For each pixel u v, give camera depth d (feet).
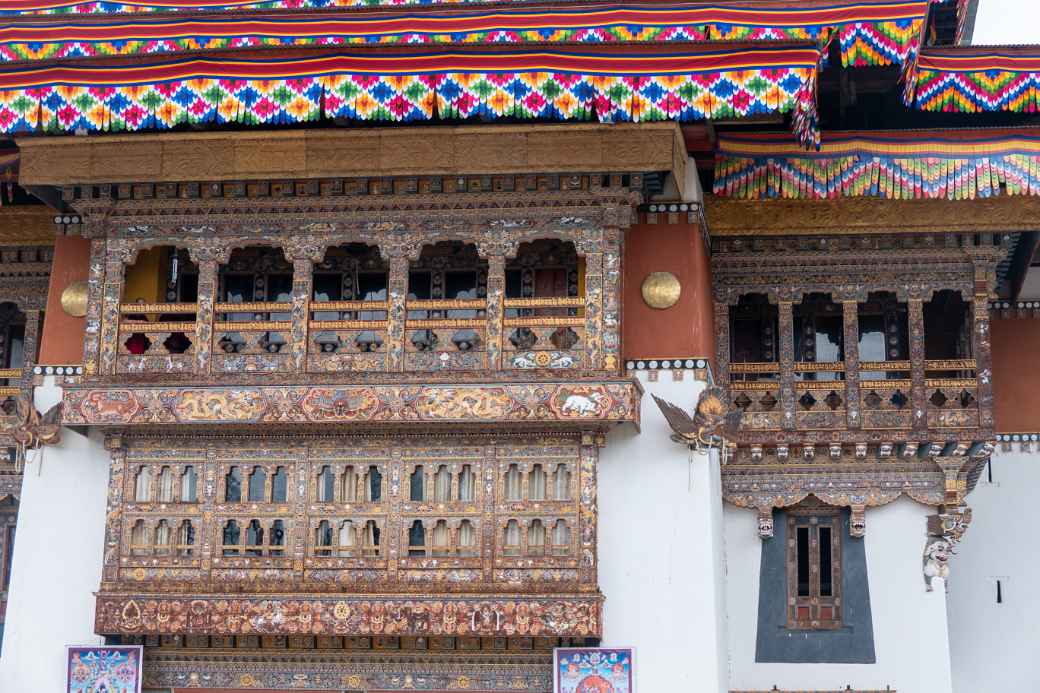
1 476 59.72
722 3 50.98
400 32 52.49
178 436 51.65
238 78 48.32
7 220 58.95
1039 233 60.23
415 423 49.90
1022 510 65.62
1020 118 57.47
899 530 58.44
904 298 58.29
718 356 58.59
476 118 51.37
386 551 50.16
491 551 49.75
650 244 52.34
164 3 59.62
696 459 50.60
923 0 50.01
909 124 58.54
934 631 57.41
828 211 57.88
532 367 49.85
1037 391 66.18
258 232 51.88
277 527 50.90
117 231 52.29
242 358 51.11
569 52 47.52
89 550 52.01
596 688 48.85
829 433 57.62
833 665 57.72
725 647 55.42
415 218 51.29
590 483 49.85
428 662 50.57
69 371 53.93
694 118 47.85
